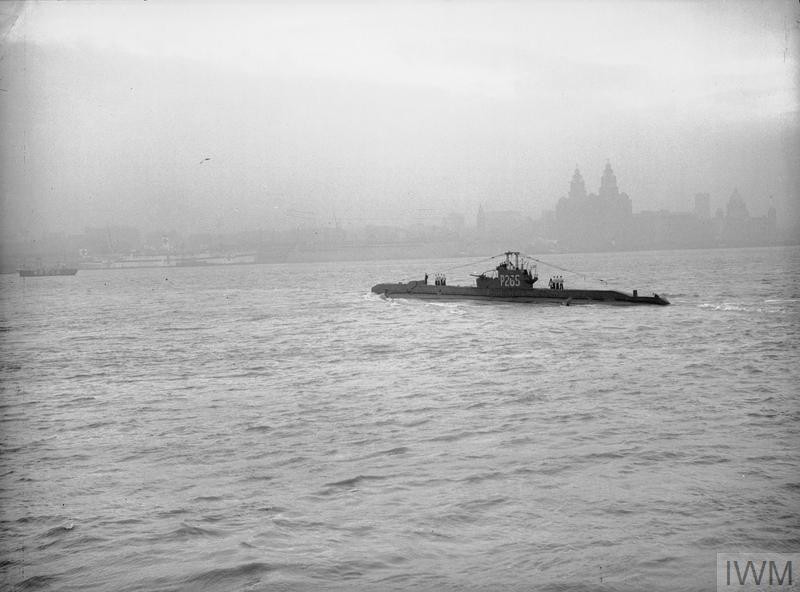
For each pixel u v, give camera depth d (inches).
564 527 712.4
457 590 598.5
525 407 1224.2
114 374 1758.1
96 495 839.7
